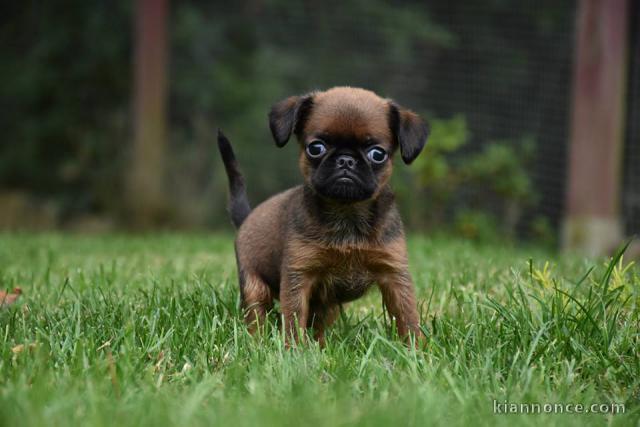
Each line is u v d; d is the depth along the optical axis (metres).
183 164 11.63
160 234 10.80
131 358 3.94
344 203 4.57
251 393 3.51
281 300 4.72
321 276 4.76
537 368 3.99
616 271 4.85
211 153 11.70
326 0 11.62
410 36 11.25
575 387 3.80
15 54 12.89
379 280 4.77
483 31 10.91
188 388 3.65
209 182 11.62
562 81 10.40
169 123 11.84
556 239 10.35
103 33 12.62
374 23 11.41
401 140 4.69
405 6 11.32
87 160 12.53
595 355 4.07
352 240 4.65
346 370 3.88
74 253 8.20
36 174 12.84
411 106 11.32
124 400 3.42
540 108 10.57
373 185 4.55
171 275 6.38
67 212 12.49
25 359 3.87
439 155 10.45
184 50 11.98
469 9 10.98
